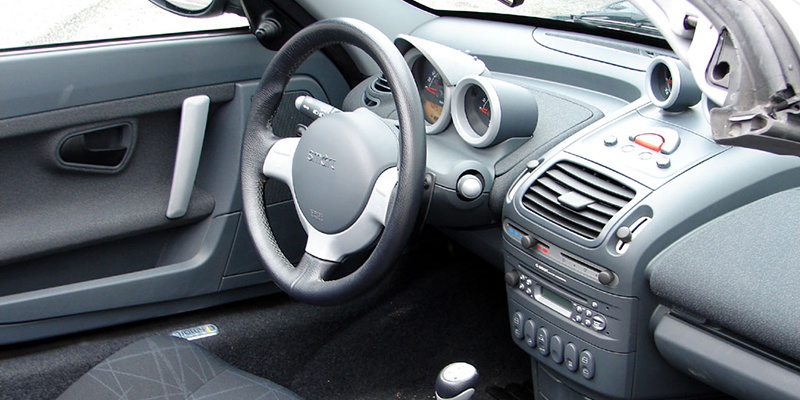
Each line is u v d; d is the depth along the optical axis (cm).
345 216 127
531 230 133
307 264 134
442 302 211
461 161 147
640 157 128
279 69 139
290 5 178
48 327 167
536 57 173
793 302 103
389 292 214
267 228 143
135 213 173
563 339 131
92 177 169
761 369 106
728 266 110
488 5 188
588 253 122
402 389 183
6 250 156
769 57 60
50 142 159
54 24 157
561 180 132
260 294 199
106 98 163
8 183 159
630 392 127
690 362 116
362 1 189
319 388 182
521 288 139
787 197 119
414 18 201
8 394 159
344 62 197
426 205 122
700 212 117
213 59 174
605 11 166
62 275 169
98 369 124
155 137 174
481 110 150
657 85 137
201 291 186
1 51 150
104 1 161
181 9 170
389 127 131
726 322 108
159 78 168
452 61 150
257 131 144
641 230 117
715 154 123
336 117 131
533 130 149
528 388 183
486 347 197
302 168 133
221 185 184
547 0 174
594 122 149
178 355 128
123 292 174
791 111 59
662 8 77
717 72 70
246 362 184
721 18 65
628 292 119
